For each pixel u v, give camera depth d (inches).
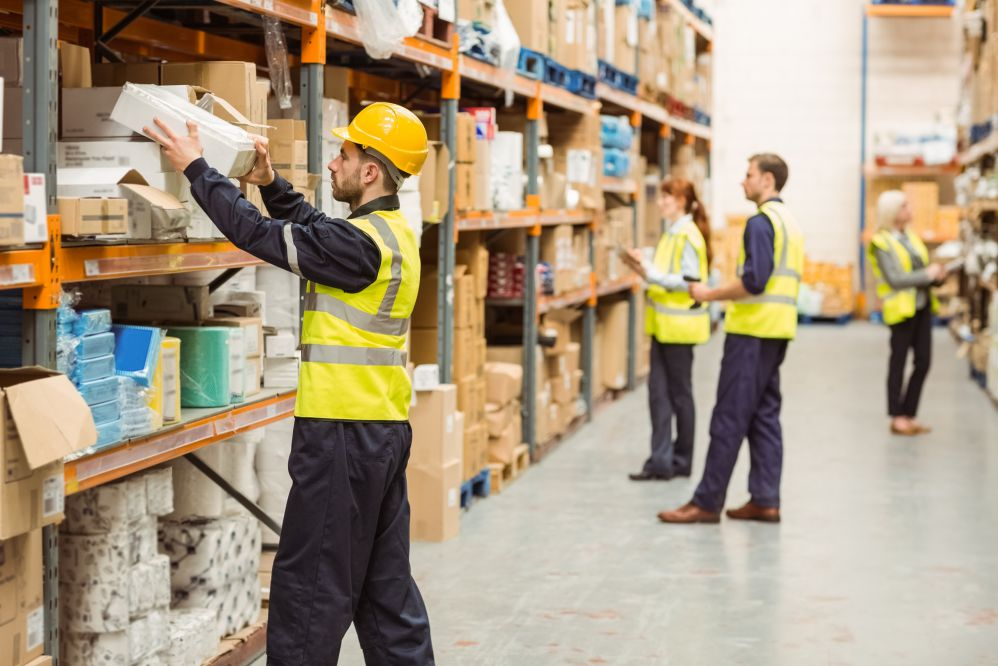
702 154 633.6
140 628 148.1
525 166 319.6
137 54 220.5
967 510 279.7
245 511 182.7
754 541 250.8
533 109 314.3
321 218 144.2
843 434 380.8
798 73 773.3
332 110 201.0
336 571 136.6
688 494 295.1
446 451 249.0
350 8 196.2
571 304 409.1
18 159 112.3
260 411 169.6
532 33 303.7
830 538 253.8
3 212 110.0
